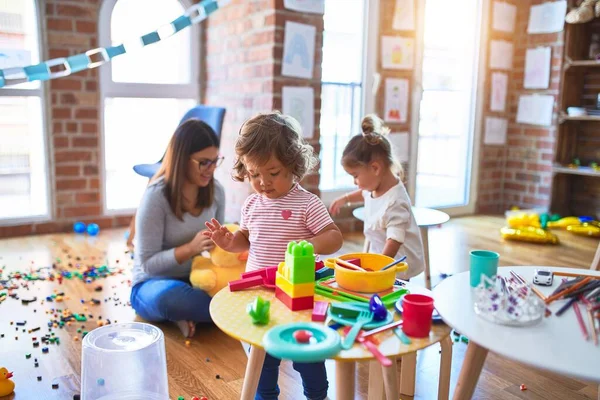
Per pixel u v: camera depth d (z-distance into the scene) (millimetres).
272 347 861
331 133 3953
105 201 3768
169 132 4035
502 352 846
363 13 3828
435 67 4383
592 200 4348
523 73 4555
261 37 3301
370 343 897
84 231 3625
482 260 1112
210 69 3939
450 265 3109
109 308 2305
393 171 1894
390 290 1140
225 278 2051
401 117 4086
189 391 1653
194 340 2023
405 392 1673
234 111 3660
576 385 1774
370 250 2018
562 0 4188
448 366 1332
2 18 3322
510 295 977
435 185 4711
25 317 2182
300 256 1045
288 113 3332
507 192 4781
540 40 4398
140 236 2109
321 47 3443
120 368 1382
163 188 2088
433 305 985
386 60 3934
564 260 3234
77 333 2045
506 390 1729
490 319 958
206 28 3949
